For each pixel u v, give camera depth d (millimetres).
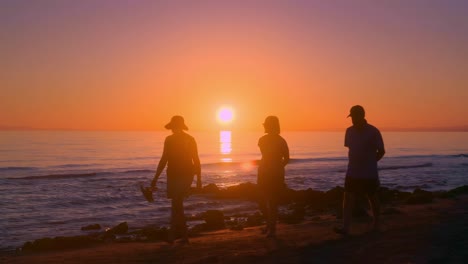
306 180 30312
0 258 7148
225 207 17500
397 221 8367
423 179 31328
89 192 22578
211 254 6055
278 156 7145
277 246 6348
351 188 6824
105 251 6957
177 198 7023
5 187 24469
